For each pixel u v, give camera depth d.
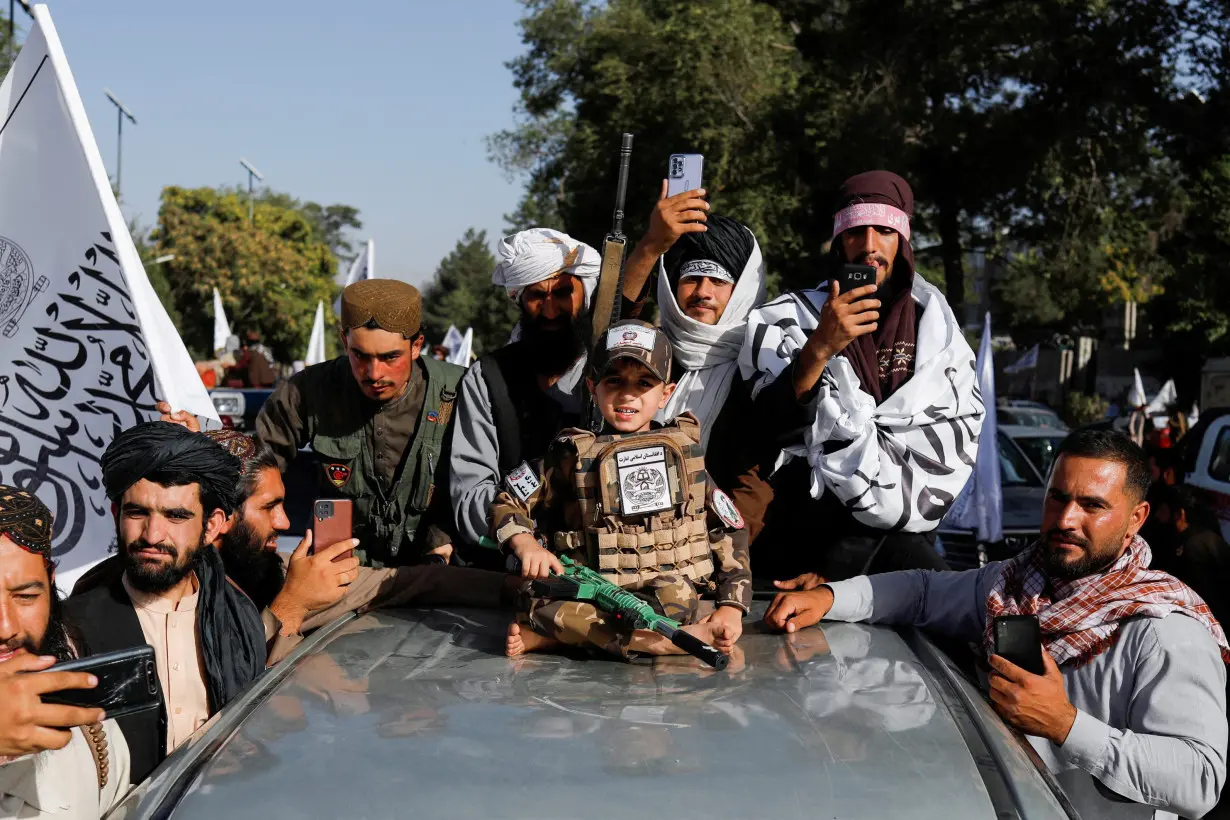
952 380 3.38
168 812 1.66
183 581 2.68
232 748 1.83
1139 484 2.69
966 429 3.36
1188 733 2.52
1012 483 9.06
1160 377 39.16
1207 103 19.44
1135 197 22.78
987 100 21.41
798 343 3.37
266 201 83.50
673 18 21.86
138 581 2.56
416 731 1.88
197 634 2.69
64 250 3.87
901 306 3.49
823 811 1.64
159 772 1.79
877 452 3.23
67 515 3.88
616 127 22.23
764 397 3.29
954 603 2.94
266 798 1.67
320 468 3.79
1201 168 20.55
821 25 22.20
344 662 2.29
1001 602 2.81
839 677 2.20
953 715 1.97
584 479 2.47
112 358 3.87
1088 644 2.66
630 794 1.67
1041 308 46.31
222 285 52.41
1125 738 2.47
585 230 24.33
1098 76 19.72
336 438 3.76
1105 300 27.75
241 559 3.19
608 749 1.81
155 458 2.49
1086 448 2.69
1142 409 19.91
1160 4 19.08
